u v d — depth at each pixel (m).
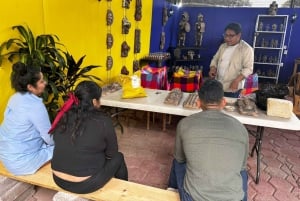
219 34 7.45
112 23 3.83
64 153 1.50
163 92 2.94
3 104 2.20
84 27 3.20
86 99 1.49
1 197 1.77
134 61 4.94
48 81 2.24
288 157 2.85
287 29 6.92
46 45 2.25
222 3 7.58
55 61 2.30
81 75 2.55
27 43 2.13
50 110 2.29
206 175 1.33
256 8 6.98
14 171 1.74
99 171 1.58
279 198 2.14
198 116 1.44
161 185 2.27
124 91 2.66
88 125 1.47
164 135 3.31
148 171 2.48
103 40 3.68
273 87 2.31
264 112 2.24
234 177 1.35
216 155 1.33
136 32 4.79
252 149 2.82
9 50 2.18
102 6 3.53
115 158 1.71
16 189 1.90
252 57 3.03
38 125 1.69
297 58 6.92
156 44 6.23
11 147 1.69
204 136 1.36
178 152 1.65
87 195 1.57
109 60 3.86
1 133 1.74
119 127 3.49
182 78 3.99
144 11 5.12
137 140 3.13
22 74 1.62
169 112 2.34
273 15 6.77
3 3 2.06
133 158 2.71
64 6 2.79
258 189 2.26
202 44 7.66
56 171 1.57
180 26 7.36
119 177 1.84
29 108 1.64
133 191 1.61
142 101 2.55
